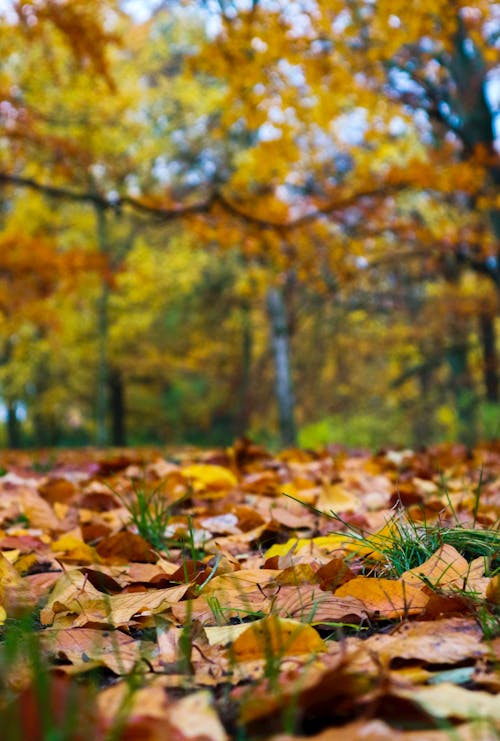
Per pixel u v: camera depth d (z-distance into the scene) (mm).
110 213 23047
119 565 2498
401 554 2092
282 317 21891
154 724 873
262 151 9367
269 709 1021
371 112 9633
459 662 1260
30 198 20141
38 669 1112
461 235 13398
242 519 2971
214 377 33781
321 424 14531
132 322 25359
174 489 3928
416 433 27406
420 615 1571
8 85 12227
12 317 16109
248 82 8695
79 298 21578
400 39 8383
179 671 1331
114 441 32156
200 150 21531
